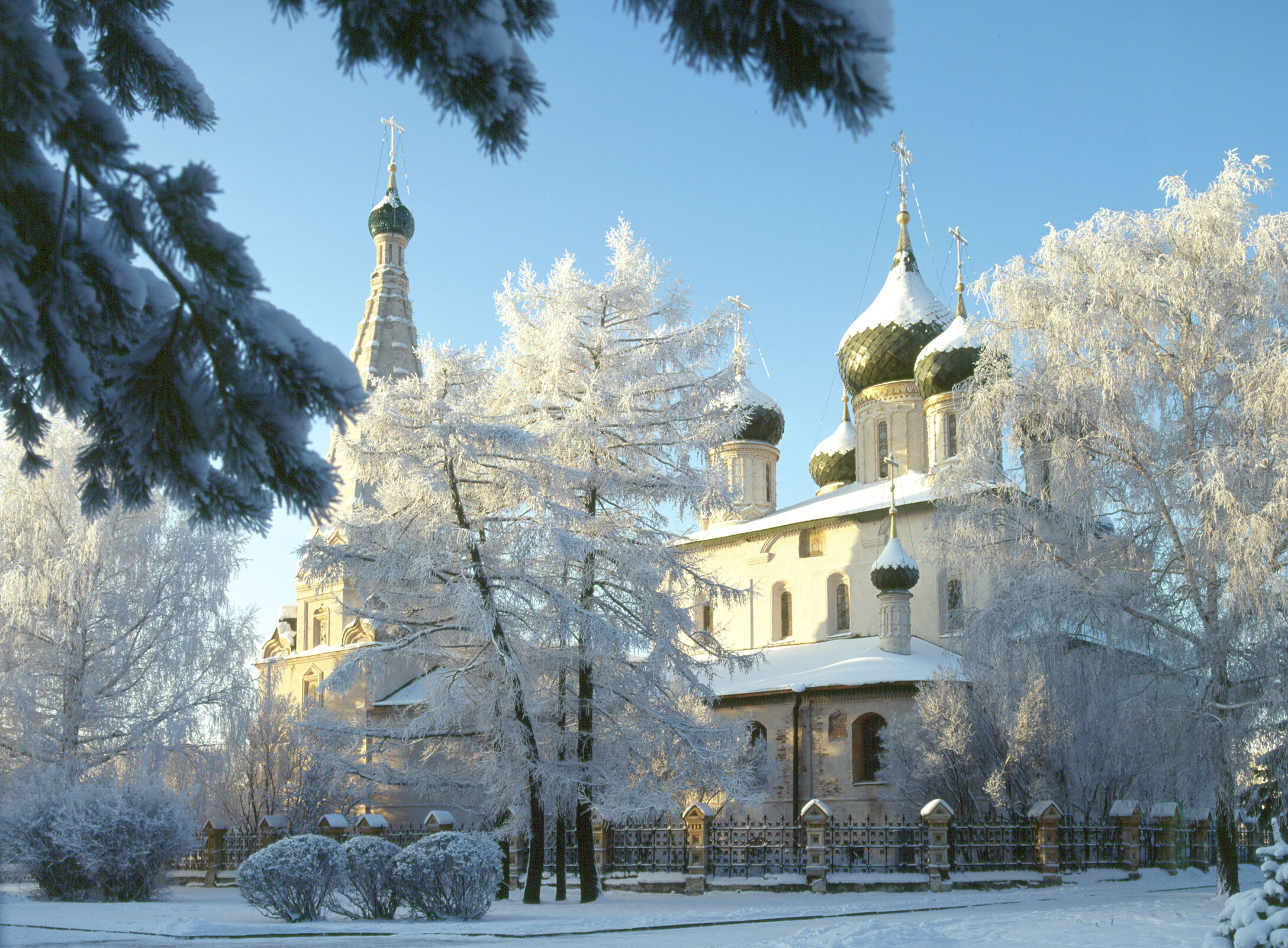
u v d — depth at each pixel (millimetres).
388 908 21109
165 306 4871
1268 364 23156
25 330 4309
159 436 4645
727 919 20672
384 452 25875
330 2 4242
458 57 4145
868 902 24703
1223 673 23047
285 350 4406
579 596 26906
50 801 26875
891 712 37344
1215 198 24766
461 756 29203
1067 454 25172
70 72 4141
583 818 26562
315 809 41062
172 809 27812
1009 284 26641
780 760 39250
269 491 4867
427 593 26391
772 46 3559
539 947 15766
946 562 27922
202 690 33938
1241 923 10922
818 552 45188
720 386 28234
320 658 50969
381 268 53969
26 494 33438
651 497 27891
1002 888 27969
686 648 29250
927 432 45000
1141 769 25609
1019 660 25281
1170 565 24375
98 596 33250
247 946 16016
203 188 4227
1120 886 28656
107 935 17578
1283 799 23469
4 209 4113
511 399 29297
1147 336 25172
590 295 28234
